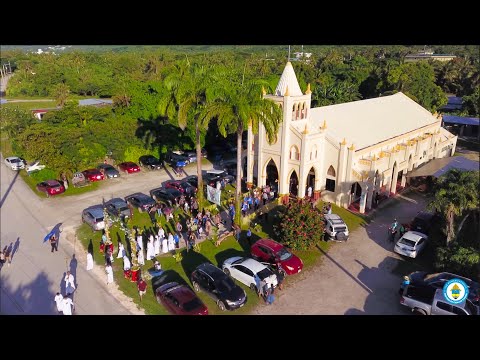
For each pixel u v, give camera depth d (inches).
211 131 2313.0
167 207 1421.0
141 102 2250.2
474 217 1309.1
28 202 1579.7
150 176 1920.5
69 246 1222.3
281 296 980.6
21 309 910.4
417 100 3090.6
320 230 1171.9
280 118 1326.3
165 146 2170.3
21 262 1120.8
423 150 1952.5
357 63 4643.2
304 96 1497.3
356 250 1223.5
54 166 1745.8
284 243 1177.4
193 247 1187.9
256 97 1286.9
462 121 2915.8
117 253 1178.0
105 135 2000.5
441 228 1253.7
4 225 1368.1
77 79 4099.4
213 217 1411.2
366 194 1498.5
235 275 1037.8
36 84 4116.6
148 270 1088.2
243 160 2175.2
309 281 1049.5
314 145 1492.4
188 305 873.5
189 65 1424.7
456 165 1831.9
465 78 3919.8
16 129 2142.0
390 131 1807.3
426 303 892.0
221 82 1315.2
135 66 5049.2
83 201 1592.0
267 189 1582.2
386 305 948.6
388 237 1311.5
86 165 1931.6
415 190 1770.4
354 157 1486.2
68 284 951.0
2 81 5275.6
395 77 3213.6
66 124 2059.5
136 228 1333.7
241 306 927.7
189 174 1952.5
